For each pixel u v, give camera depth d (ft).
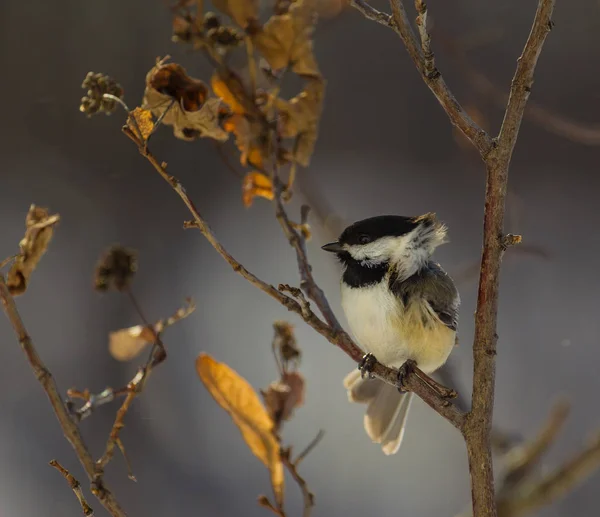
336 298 38.93
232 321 42.06
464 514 23.47
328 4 18.26
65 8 48.80
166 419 36.17
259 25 17.85
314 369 39.88
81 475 32.65
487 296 13.25
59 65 48.98
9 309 13.66
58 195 46.62
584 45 54.60
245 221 49.44
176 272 44.93
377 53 56.39
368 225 19.43
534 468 22.03
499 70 51.65
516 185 53.11
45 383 13.57
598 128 26.84
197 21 16.74
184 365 38.96
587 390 39.27
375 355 19.54
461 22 52.29
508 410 38.22
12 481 32.01
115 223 46.32
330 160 55.16
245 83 18.69
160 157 48.70
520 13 53.21
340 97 56.39
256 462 35.55
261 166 18.44
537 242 48.06
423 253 19.31
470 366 38.14
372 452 36.52
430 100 56.18
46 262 43.42
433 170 54.70
